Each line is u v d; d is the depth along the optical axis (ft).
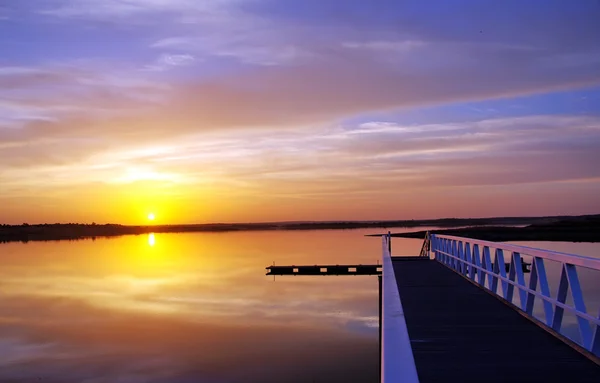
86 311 109.40
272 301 112.16
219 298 119.55
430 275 52.37
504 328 25.94
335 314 94.89
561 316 23.82
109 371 65.31
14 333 88.48
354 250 289.53
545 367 19.04
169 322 93.71
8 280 173.47
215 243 471.21
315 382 57.06
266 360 66.33
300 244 387.96
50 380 62.64
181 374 62.28
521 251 28.84
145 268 209.77
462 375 18.33
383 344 8.11
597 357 19.31
